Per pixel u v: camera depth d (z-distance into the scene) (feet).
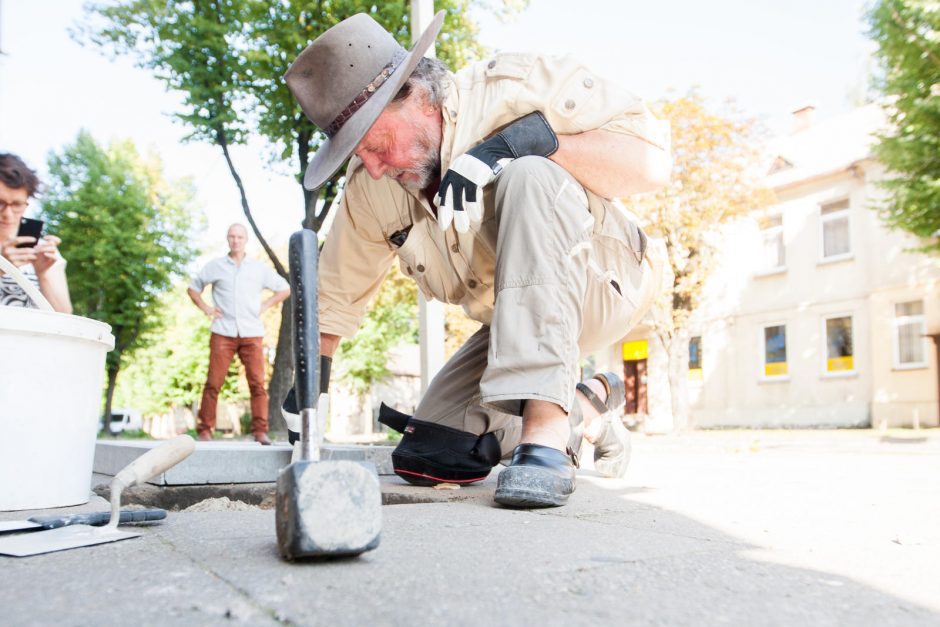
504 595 2.76
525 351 5.22
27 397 5.34
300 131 31.30
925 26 30.73
